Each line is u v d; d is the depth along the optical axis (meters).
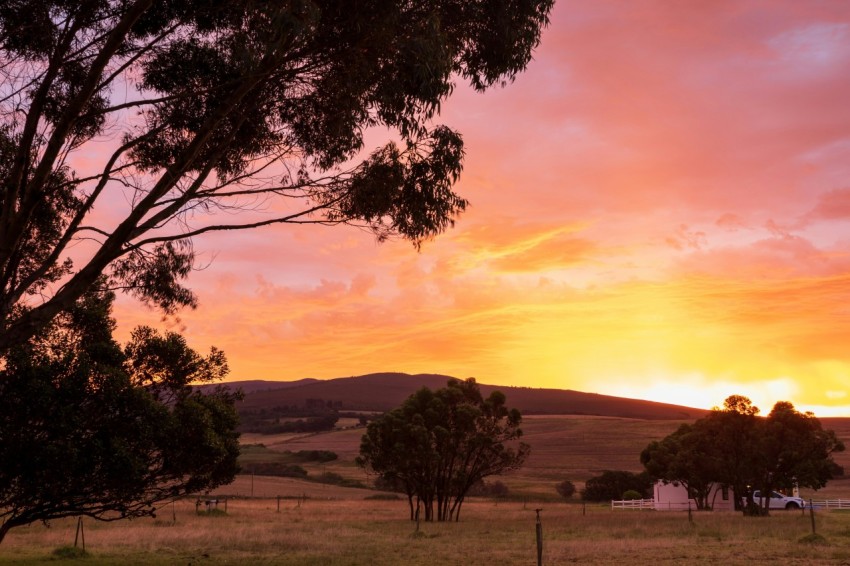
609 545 25.69
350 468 139.88
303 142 14.09
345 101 13.17
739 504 59.78
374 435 49.53
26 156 10.98
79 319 14.48
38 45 11.73
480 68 13.53
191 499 69.50
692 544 25.94
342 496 94.06
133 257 15.12
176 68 13.49
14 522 13.51
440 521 45.28
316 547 26.23
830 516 44.91
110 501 13.91
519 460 49.31
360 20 11.64
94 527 36.19
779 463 49.03
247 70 11.89
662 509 66.94
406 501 81.12
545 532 33.94
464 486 48.25
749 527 34.28
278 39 11.49
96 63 10.59
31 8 11.41
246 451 169.62
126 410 13.07
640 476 92.75
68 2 11.67
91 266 11.23
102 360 13.91
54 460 12.26
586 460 142.62
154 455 14.25
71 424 12.48
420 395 50.03
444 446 47.97
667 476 61.12
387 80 12.89
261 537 29.36
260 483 111.25
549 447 158.50
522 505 75.75
